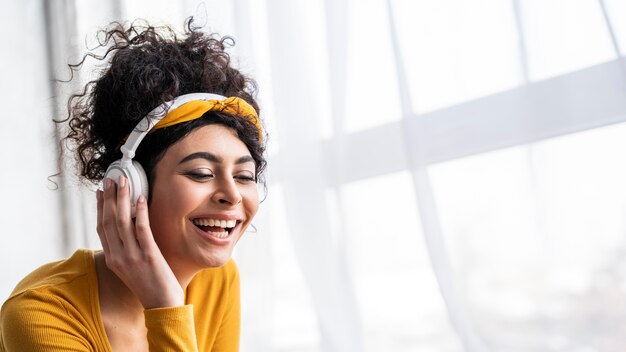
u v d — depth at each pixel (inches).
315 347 65.0
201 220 37.3
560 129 49.0
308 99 62.4
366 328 59.6
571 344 49.1
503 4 51.9
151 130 36.7
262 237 65.7
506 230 52.1
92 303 38.3
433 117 55.2
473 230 53.4
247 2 66.7
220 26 68.8
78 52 80.7
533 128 49.9
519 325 51.4
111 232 37.3
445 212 54.6
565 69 48.7
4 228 84.0
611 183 47.3
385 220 58.9
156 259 36.7
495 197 52.5
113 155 39.3
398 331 58.7
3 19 86.2
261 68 66.4
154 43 40.4
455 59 54.2
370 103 59.2
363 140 59.6
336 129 59.8
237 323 49.4
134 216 37.2
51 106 83.0
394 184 58.5
